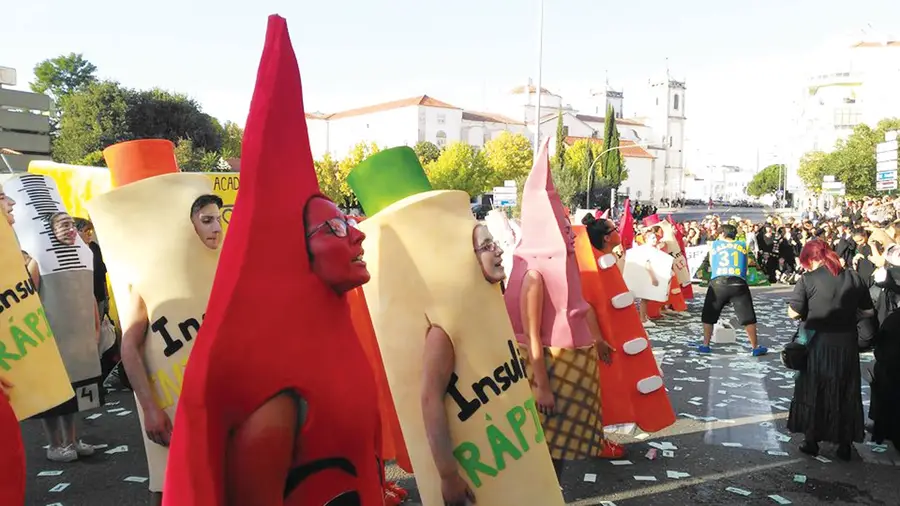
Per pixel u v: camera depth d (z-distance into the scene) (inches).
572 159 2404.0
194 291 128.5
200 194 130.5
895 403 221.5
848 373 215.9
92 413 273.3
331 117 3796.8
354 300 167.2
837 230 733.9
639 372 214.7
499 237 361.1
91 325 210.4
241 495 78.7
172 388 128.3
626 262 434.6
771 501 187.8
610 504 185.2
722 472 209.2
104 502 185.6
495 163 2461.9
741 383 318.0
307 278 82.7
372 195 115.3
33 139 478.0
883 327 226.5
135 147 139.8
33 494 190.9
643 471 209.8
